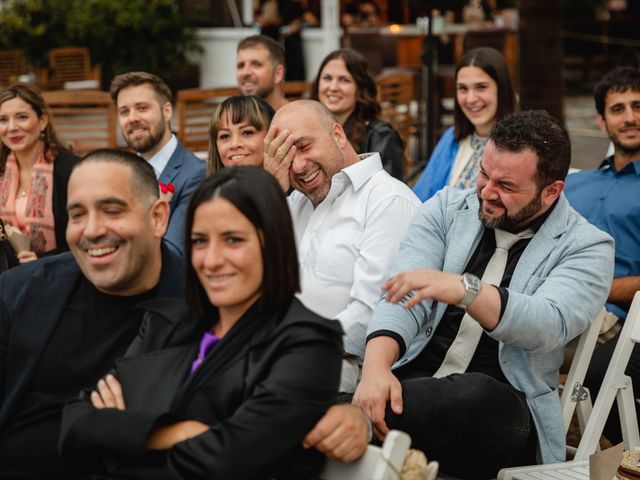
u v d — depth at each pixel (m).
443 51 16.27
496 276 3.81
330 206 4.44
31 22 18.12
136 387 2.88
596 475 3.31
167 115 6.23
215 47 18.25
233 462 2.59
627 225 5.25
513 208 3.69
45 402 3.18
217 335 2.91
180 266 3.33
